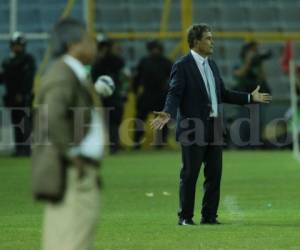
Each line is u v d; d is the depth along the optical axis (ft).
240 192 130.82
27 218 105.09
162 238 89.40
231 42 246.47
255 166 173.17
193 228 95.50
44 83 55.88
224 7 252.42
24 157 198.80
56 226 55.72
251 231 93.40
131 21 246.06
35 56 235.20
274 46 244.63
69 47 57.16
